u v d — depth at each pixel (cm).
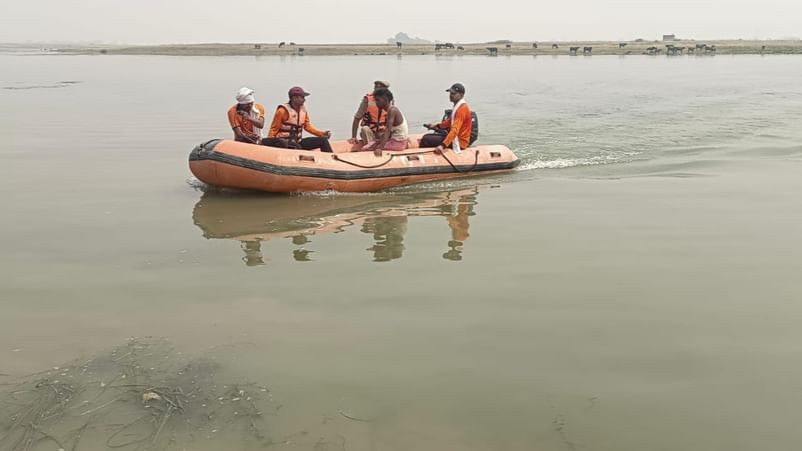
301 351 396
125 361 382
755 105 1833
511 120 1562
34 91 2391
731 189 810
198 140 1259
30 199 777
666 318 438
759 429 316
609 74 3656
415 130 1429
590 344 402
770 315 439
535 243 604
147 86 2695
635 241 604
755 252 567
